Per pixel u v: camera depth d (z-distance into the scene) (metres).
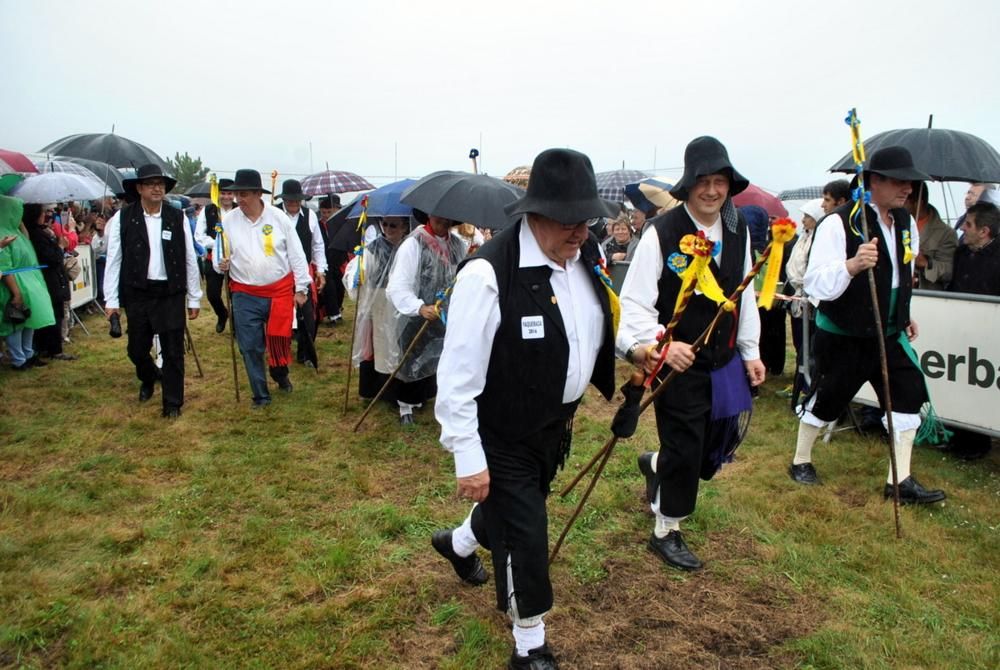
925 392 4.03
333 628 2.87
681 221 3.05
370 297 5.39
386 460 4.68
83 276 9.27
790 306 5.99
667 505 3.24
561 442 2.61
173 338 5.41
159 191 5.29
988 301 4.52
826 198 5.64
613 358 2.55
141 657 2.65
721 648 2.81
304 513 3.88
